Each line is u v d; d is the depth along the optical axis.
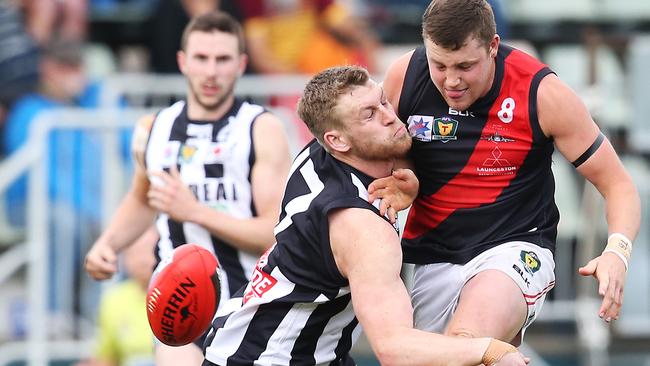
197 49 20.75
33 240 27.84
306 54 31.22
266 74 31.00
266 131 20.64
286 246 16.27
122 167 28.14
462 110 16.75
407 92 17.03
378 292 15.09
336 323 16.55
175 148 20.88
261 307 16.53
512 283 16.50
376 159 15.95
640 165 28.86
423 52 17.12
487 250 17.02
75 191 28.00
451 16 15.69
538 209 17.19
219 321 17.19
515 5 33.84
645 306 28.47
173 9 30.72
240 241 20.11
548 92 16.50
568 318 29.28
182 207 20.19
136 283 25.81
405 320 14.92
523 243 16.98
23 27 31.41
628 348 28.59
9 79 31.19
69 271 27.98
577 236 29.56
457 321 16.14
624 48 28.75
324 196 15.83
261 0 31.06
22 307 29.50
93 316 28.03
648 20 33.56
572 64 32.91
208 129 20.84
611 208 16.62
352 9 31.94
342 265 15.61
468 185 17.05
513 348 14.44
